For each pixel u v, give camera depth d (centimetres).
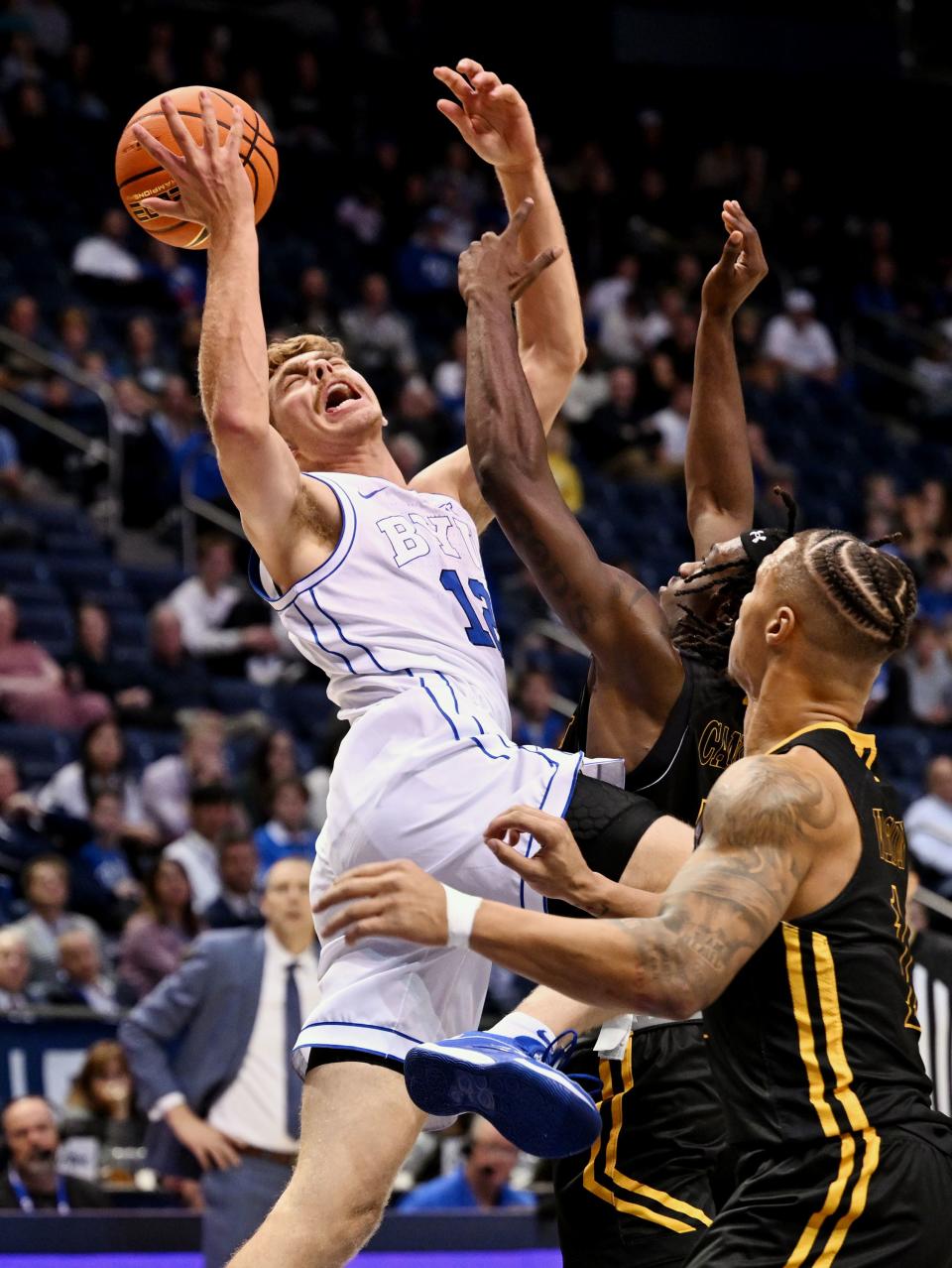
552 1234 660
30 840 980
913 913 834
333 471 409
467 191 2008
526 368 436
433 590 381
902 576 324
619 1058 385
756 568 377
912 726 1477
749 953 292
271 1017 641
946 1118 312
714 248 2133
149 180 394
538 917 287
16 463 1423
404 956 355
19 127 1739
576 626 366
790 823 301
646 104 2333
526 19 2283
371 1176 342
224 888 892
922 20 2436
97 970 859
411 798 355
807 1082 306
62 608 1302
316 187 1927
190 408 1499
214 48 1998
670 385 1788
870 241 2230
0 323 1540
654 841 356
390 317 1698
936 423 2050
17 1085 761
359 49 2127
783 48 2375
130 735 1162
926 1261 299
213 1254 627
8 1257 618
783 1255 301
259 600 1323
